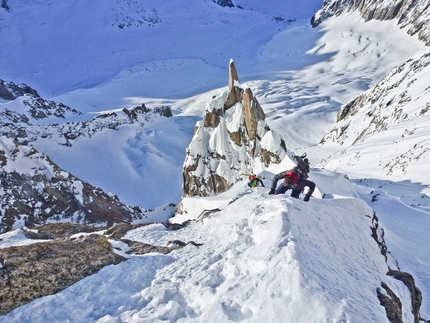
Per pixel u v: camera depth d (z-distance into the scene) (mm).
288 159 18203
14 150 25344
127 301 5371
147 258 7156
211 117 23719
